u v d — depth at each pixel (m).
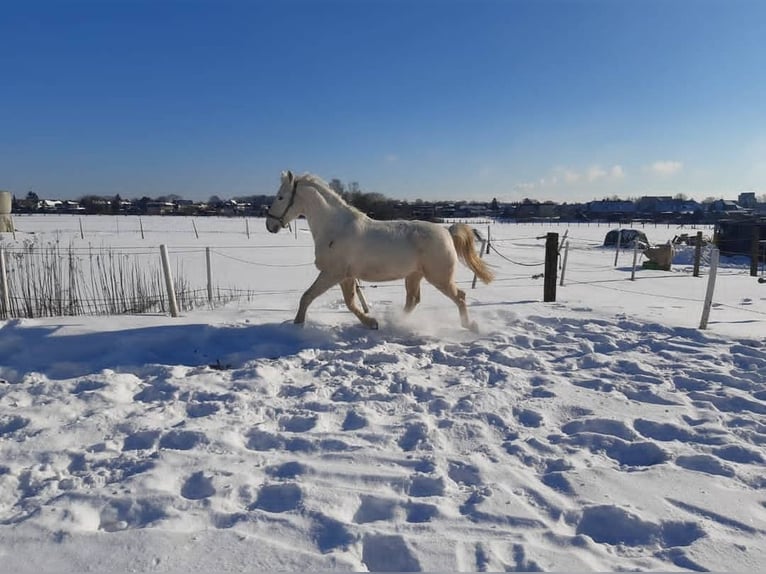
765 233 24.31
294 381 5.43
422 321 8.00
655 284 14.16
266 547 2.70
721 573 2.60
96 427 4.23
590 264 21.34
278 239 28.97
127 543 2.71
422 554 2.69
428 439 4.09
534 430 4.36
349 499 3.19
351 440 4.05
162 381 5.32
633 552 2.82
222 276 15.00
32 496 3.27
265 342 6.67
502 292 11.42
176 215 69.12
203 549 2.68
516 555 2.71
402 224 7.11
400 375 5.57
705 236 32.78
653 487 3.42
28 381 5.43
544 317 8.21
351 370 5.77
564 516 3.11
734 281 15.20
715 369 5.84
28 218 50.44
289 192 7.05
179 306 9.73
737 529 2.97
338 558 2.62
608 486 3.43
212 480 3.39
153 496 3.17
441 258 7.09
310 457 3.79
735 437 4.17
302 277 15.02
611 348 6.79
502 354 6.28
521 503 3.21
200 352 6.35
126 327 6.91
